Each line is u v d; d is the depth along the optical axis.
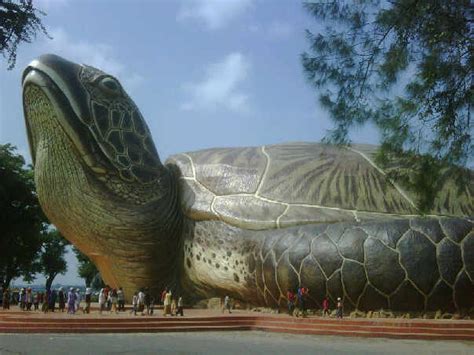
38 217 39.56
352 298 18.64
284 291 19.89
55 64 23.30
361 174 23.02
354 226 19.30
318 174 23.36
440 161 10.05
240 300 23.08
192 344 14.20
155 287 25.17
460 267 17.81
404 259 18.08
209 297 24.19
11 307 29.53
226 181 24.25
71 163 23.58
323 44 10.34
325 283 18.92
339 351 13.05
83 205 23.75
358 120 10.26
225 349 13.10
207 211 23.50
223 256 22.80
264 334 17.50
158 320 18.34
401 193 22.31
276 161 24.50
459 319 17.84
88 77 24.00
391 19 9.74
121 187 23.86
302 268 19.36
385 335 16.56
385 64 9.87
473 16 9.23
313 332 17.39
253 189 23.56
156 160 24.94
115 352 12.24
